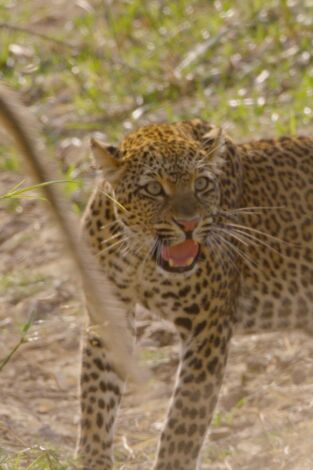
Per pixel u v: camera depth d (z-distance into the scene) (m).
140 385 2.88
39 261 14.53
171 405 9.15
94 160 9.16
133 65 19.80
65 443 10.12
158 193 8.86
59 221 2.86
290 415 10.12
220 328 9.31
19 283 13.92
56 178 2.93
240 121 16.75
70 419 10.77
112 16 22.16
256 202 9.98
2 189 15.84
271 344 11.78
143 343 12.19
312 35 19.08
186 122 9.91
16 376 11.77
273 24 19.95
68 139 17.56
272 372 11.24
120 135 17.23
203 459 9.64
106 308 2.85
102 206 9.20
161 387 11.23
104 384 9.09
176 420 9.06
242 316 10.06
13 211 15.89
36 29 22.59
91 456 9.07
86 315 9.16
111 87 19.33
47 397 11.30
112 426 9.23
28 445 9.59
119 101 18.77
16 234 15.34
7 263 14.64
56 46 20.78
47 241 14.93
